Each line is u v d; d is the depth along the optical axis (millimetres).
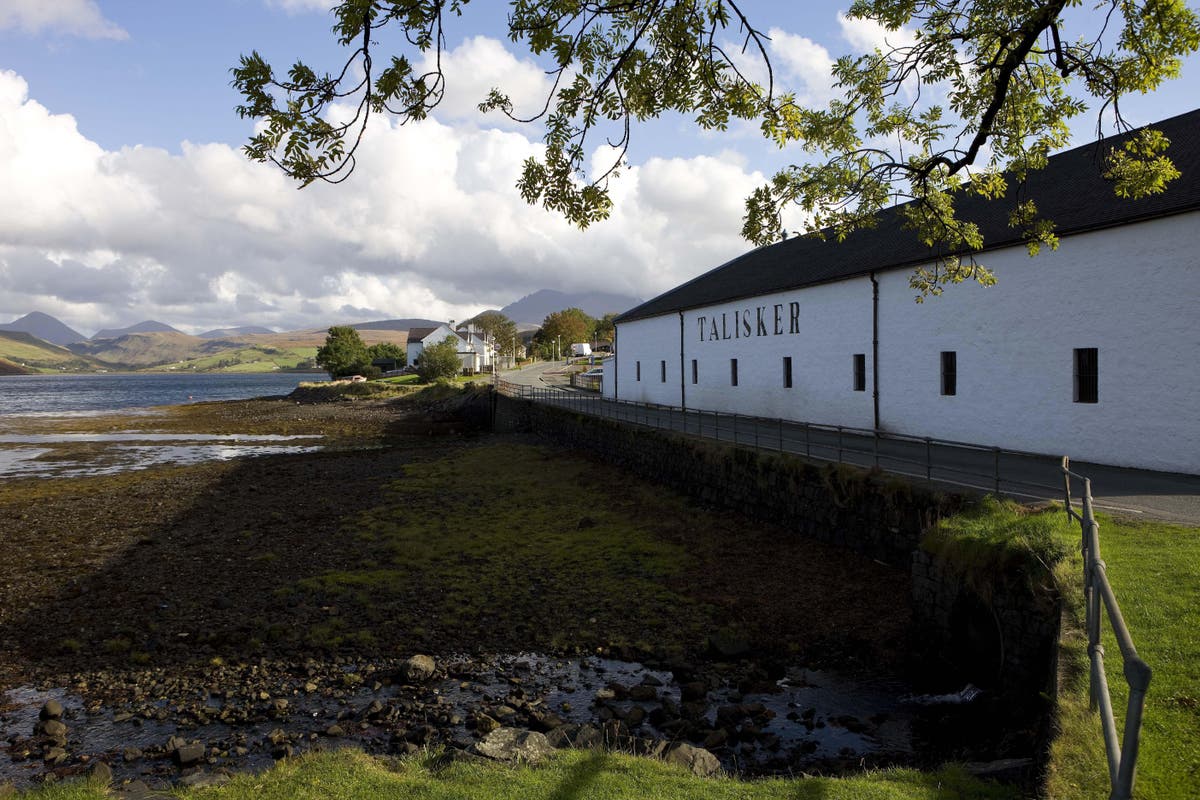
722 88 6082
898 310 24266
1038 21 7270
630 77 6152
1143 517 11516
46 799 7055
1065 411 18406
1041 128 9008
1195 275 15562
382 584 16328
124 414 76750
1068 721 5988
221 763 9102
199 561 18734
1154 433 16406
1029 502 12938
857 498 16125
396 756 8758
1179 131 19453
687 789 6266
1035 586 9055
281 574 17422
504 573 16969
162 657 12727
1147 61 7570
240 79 4891
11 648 13289
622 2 5543
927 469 16391
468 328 132000
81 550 20188
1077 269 18016
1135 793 5023
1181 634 7164
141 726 10266
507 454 36594
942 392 22594
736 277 40156
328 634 13484
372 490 28297
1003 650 9578
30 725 10383
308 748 9406
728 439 24328
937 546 11172
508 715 10156
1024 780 5871
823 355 28469
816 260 32344
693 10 5641
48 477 34562
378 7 4785
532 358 157000
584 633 13273
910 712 9938
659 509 22562
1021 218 10367
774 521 19188
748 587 15211
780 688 10867
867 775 6500
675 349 43000
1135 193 8820
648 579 16156
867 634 12586
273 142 5004
